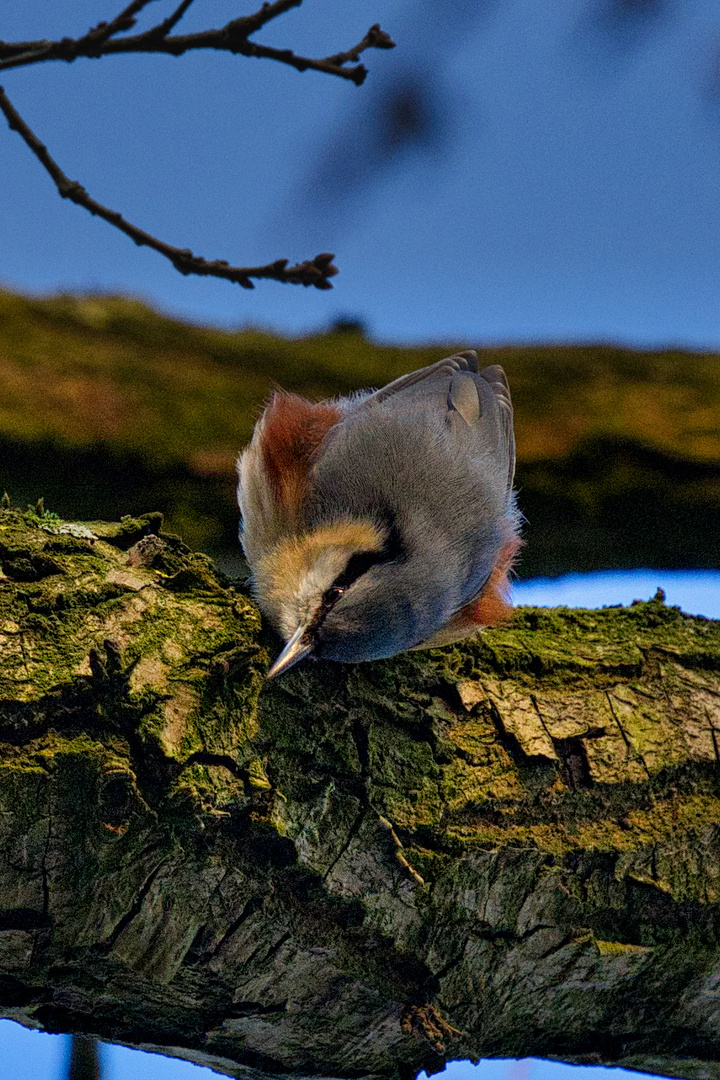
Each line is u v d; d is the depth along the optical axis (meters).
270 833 7.29
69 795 6.87
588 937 7.98
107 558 7.79
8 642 7.12
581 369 13.09
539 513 12.38
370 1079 8.21
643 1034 8.44
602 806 8.16
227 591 7.86
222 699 7.45
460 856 7.76
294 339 13.41
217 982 7.49
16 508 8.34
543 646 8.80
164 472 11.80
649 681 8.68
